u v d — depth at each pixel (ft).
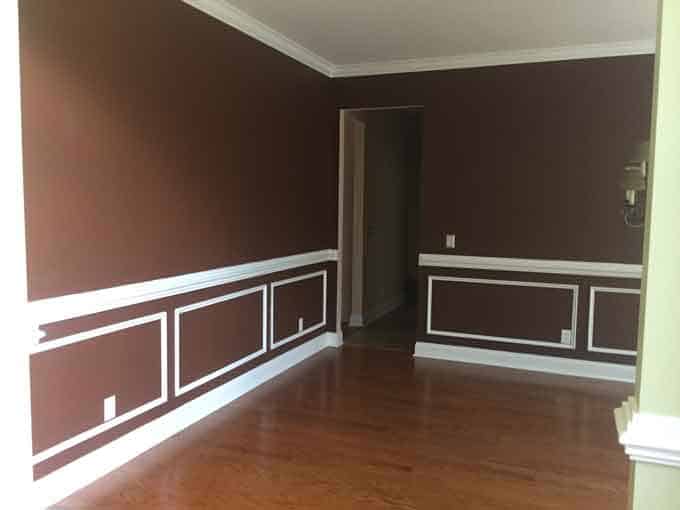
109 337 9.08
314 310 16.28
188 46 10.53
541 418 11.59
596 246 14.19
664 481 3.88
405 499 8.41
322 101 16.03
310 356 16.03
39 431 7.92
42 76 7.75
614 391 13.30
